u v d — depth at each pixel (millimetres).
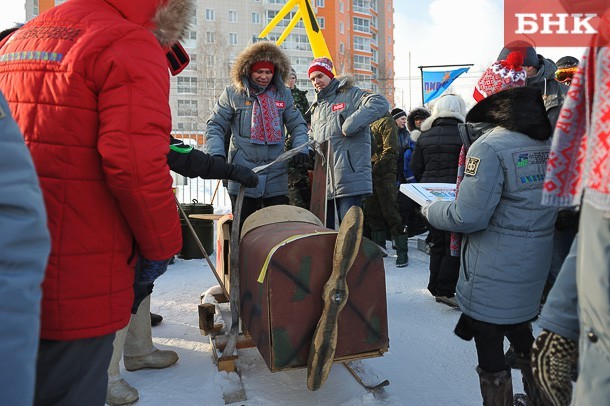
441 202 2219
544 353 1158
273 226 2668
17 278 892
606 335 919
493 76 2252
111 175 1391
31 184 937
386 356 3086
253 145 3873
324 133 4547
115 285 1493
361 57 67000
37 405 1431
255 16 58312
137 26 1502
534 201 1990
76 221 1413
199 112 48875
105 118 1389
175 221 1569
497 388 2062
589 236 949
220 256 3363
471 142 2229
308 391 2613
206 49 51094
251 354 3094
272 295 2160
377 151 5480
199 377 2803
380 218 5836
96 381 1493
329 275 2229
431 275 4176
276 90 3973
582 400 959
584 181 969
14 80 1451
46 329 1394
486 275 2049
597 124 941
